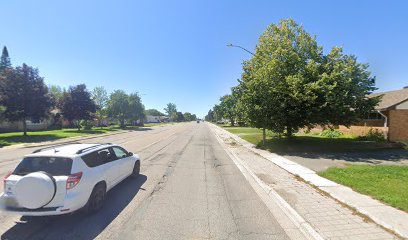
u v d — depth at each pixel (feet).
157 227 18.79
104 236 17.34
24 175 19.04
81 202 19.62
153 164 43.96
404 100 73.00
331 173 34.86
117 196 25.90
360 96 61.21
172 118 598.34
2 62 268.21
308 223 18.88
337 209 21.74
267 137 93.50
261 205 23.75
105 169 23.70
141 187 29.25
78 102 146.20
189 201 24.66
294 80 59.26
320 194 26.20
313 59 66.39
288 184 30.53
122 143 81.35
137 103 221.46
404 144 63.87
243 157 53.06
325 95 57.72
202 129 187.73
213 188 29.43
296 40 69.00
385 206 21.90
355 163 44.32
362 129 85.56
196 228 18.70
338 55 65.26
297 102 59.82
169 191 27.86
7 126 143.43
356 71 61.87
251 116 66.74
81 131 141.79
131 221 19.81
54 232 17.92
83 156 21.39
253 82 64.59
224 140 95.25
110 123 258.98
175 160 48.73
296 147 63.98
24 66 98.58
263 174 36.40
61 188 18.60
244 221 20.03
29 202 17.71
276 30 69.56
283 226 19.16
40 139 93.81
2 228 18.54
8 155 56.65
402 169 37.11
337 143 68.18
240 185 30.89
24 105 95.09
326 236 16.84
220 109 288.51
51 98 105.81
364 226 18.31
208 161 48.42
